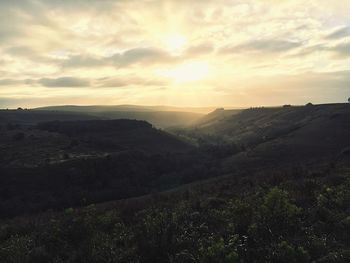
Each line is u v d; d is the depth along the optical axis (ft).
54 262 45.14
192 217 59.62
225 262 36.35
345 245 40.78
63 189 247.29
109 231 59.00
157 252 43.88
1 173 263.08
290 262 36.50
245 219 51.34
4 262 46.19
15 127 463.83
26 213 198.80
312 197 65.46
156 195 125.90
